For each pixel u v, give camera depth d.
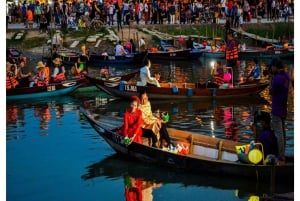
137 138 15.45
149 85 24.25
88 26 46.44
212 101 24.48
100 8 47.56
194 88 24.39
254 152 12.69
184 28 47.56
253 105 23.53
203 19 49.41
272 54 39.97
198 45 43.12
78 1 48.03
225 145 14.84
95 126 16.42
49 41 42.38
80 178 14.38
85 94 26.89
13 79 25.09
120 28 46.19
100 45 43.75
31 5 45.62
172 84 25.58
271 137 13.31
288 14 48.78
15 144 17.64
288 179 12.97
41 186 13.81
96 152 16.64
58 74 26.89
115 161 15.67
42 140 18.12
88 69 36.38
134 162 15.48
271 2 49.16
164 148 15.11
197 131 19.06
